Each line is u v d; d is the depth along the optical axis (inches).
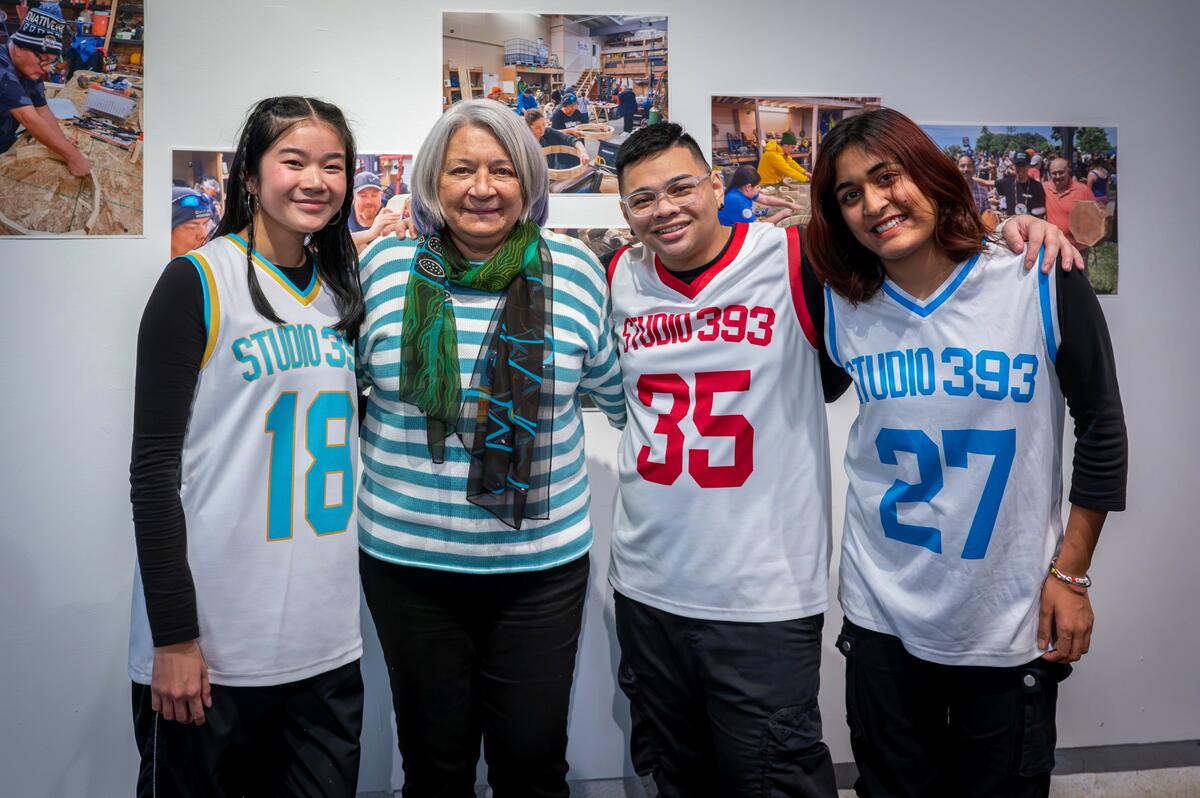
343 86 68.6
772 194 72.5
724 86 71.8
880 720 50.3
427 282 49.9
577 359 52.9
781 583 51.3
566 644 53.2
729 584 51.3
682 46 71.3
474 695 55.5
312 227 44.3
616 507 59.0
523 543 51.0
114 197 66.6
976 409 45.4
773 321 52.0
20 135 65.4
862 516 51.1
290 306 45.2
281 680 43.7
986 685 47.2
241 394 42.7
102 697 68.3
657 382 53.9
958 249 45.1
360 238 69.0
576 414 54.6
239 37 67.5
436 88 69.4
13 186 65.5
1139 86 75.2
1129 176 75.3
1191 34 75.9
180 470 42.6
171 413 41.4
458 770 53.7
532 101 70.4
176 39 66.7
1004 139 74.0
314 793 45.7
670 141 49.7
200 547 42.4
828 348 52.1
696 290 52.6
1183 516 76.7
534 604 52.1
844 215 46.0
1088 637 46.1
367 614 71.5
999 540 45.8
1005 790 47.3
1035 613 46.5
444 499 49.9
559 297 52.4
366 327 50.4
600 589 73.7
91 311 66.9
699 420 52.1
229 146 67.6
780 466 51.7
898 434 47.8
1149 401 75.9
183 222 67.3
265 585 43.3
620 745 74.3
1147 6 75.1
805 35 72.3
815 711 52.4
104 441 67.5
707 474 51.6
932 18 73.3
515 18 70.0
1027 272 45.1
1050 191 74.6
